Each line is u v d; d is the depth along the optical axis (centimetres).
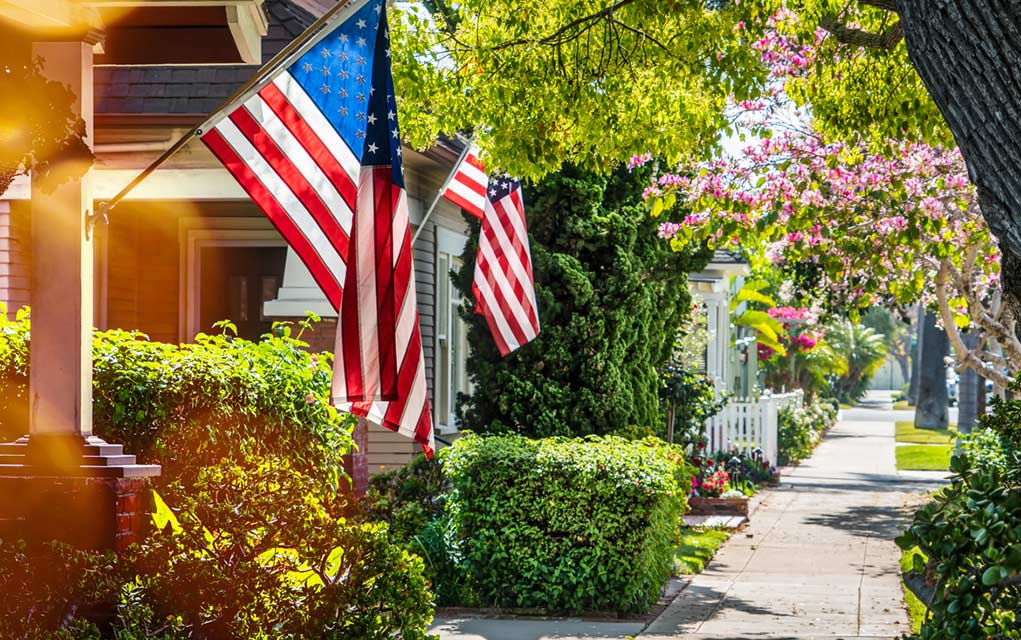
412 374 824
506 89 1224
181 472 921
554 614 1270
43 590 616
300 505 721
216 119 845
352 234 823
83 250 793
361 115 857
